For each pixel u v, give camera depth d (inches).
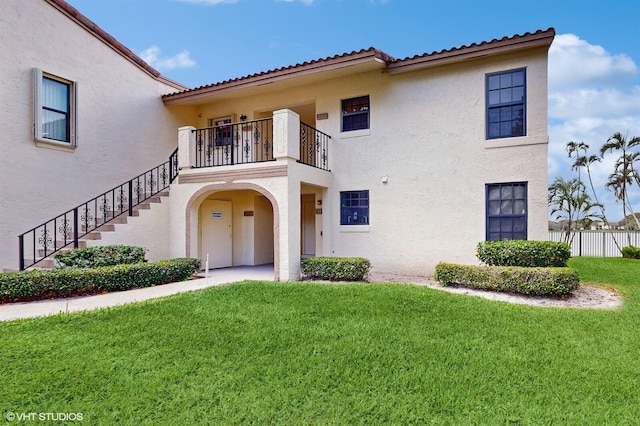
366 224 418.0
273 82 430.3
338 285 314.2
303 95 451.8
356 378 151.6
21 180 337.7
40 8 353.4
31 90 345.1
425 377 152.8
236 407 131.2
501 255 322.7
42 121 355.3
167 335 192.5
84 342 181.8
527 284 282.7
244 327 205.8
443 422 123.9
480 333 200.7
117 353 170.6
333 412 129.1
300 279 369.1
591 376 155.6
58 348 174.1
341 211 431.2
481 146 366.6
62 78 373.4
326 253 429.7
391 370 159.0
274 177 364.8
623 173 802.2
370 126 416.2
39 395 136.0
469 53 357.1
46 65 357.7
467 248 371.9
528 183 348.5
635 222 808.3
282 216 359.6
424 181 390.3
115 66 429.1
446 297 269.0
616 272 426.9
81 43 391.9
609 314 238.5
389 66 391.5
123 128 436.8
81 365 158.2
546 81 342.6
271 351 176.1
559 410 131.3
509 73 359.3
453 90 378.9
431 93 388.5
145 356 168.2
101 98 412.2
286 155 358.9
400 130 401.7
